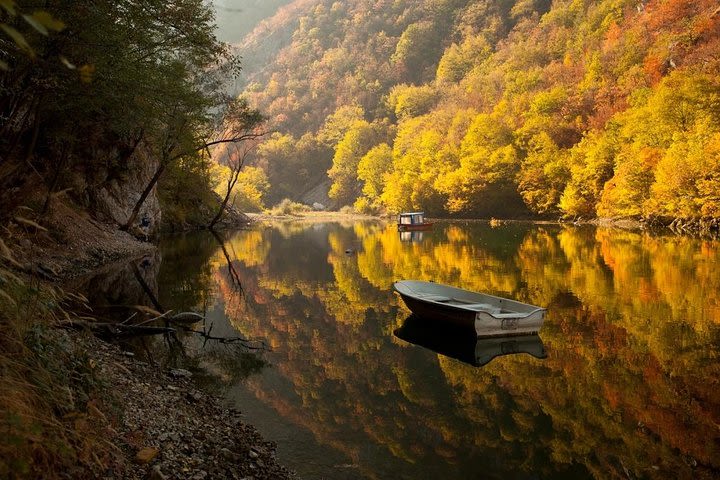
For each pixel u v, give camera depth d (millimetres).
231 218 60062
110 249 22859
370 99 150250
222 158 143625
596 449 6961
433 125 100250
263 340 12438
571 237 37344
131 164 29062
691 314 13703
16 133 16359
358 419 7902
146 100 19016
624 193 46781
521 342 11828
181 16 16688
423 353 11398
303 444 6883
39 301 4469
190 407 7238
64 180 22125
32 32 11609
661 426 7586
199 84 27406
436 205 80562
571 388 9094
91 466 3988
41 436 3402
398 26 183375
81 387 4672
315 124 157250
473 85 112438
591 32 102500
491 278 20344
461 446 7074
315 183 134375
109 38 13742
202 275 21734
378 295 18391
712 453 6758
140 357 9898
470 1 166250
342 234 47844
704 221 38406
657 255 25219
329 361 10898
